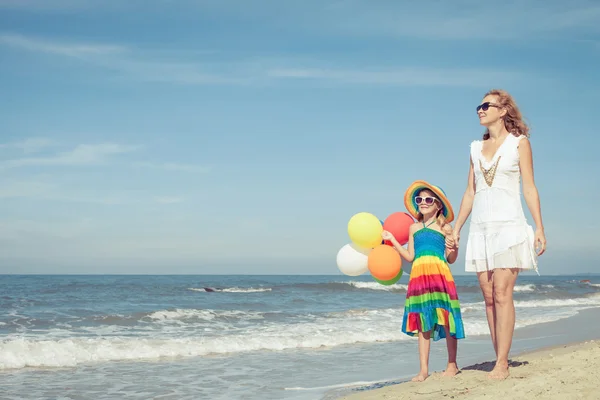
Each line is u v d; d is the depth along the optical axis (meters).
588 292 38.59
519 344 10.05
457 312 5.09
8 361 8.02
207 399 5.88
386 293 30.38
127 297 23.50
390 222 5.57
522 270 4.69
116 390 6.41
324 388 6.36
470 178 5.13
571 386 4.13
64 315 15.04
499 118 4.80
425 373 5.26
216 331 12.25
